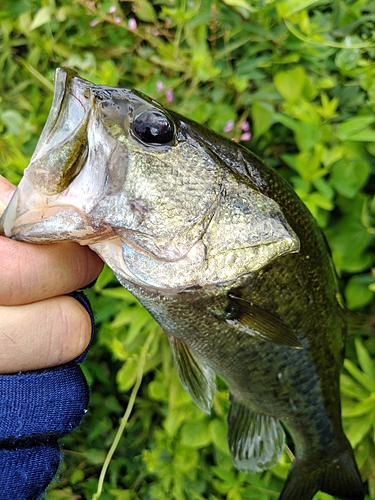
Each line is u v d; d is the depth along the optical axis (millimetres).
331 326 145
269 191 119
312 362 145
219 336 129
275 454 163
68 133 95
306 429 160
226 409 190
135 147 102
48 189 94
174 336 136
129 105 102
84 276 108
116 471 231
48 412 100
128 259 106
